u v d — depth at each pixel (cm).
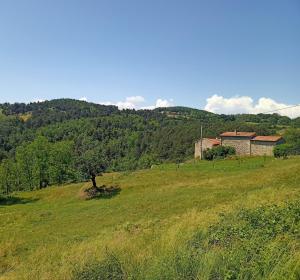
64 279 941
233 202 2314
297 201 1406
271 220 1106
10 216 4331
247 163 6144
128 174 6019
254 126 11338
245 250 822
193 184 4303
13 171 8619
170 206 3219
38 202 5472
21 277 1188
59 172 8100
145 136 15425
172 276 761
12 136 17550
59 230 3059
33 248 2398
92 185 5469
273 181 3512
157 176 5503
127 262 923
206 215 1758
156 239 1289
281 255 745
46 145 8169
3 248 2450
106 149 15038
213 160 7700
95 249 1320
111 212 3544
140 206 3519
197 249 907
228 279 696
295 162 5241
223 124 12331
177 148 12206
